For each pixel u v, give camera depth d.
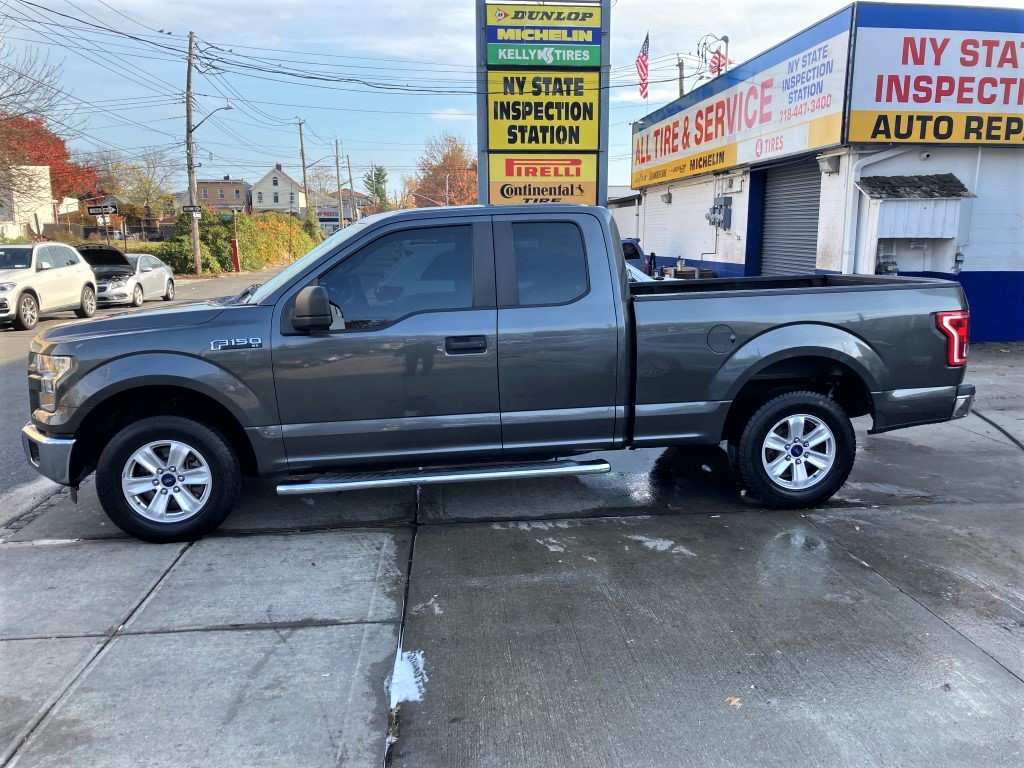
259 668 3.19
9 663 3.23
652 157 20.36
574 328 4.53
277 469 4.46
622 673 3.13
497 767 2.59
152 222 61.66
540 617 3.60
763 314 4.69
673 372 4.66
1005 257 11.21
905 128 10.41
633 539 4.54
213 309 4.43
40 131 23.50
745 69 13.77
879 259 10.66
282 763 2.61
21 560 4.28
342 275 4.45
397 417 4.47
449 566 4.17
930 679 3.07
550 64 13.20
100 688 3.04
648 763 2.60
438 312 4.45
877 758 2.61
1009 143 10.60
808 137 11.43
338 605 3.73
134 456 4.38
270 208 114.31
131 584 3.97
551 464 4.66
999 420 7.26
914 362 4.87
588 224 4.60
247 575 4.07
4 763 2.62
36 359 4.48
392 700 2.96
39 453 4.39
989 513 4.94
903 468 5.94
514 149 13.44
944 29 10.16
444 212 4.54
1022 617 3.56
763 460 4.89
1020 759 2.60
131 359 4.25
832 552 4.32
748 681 3.07
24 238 32.47
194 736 2.75
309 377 4.36
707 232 17.12
